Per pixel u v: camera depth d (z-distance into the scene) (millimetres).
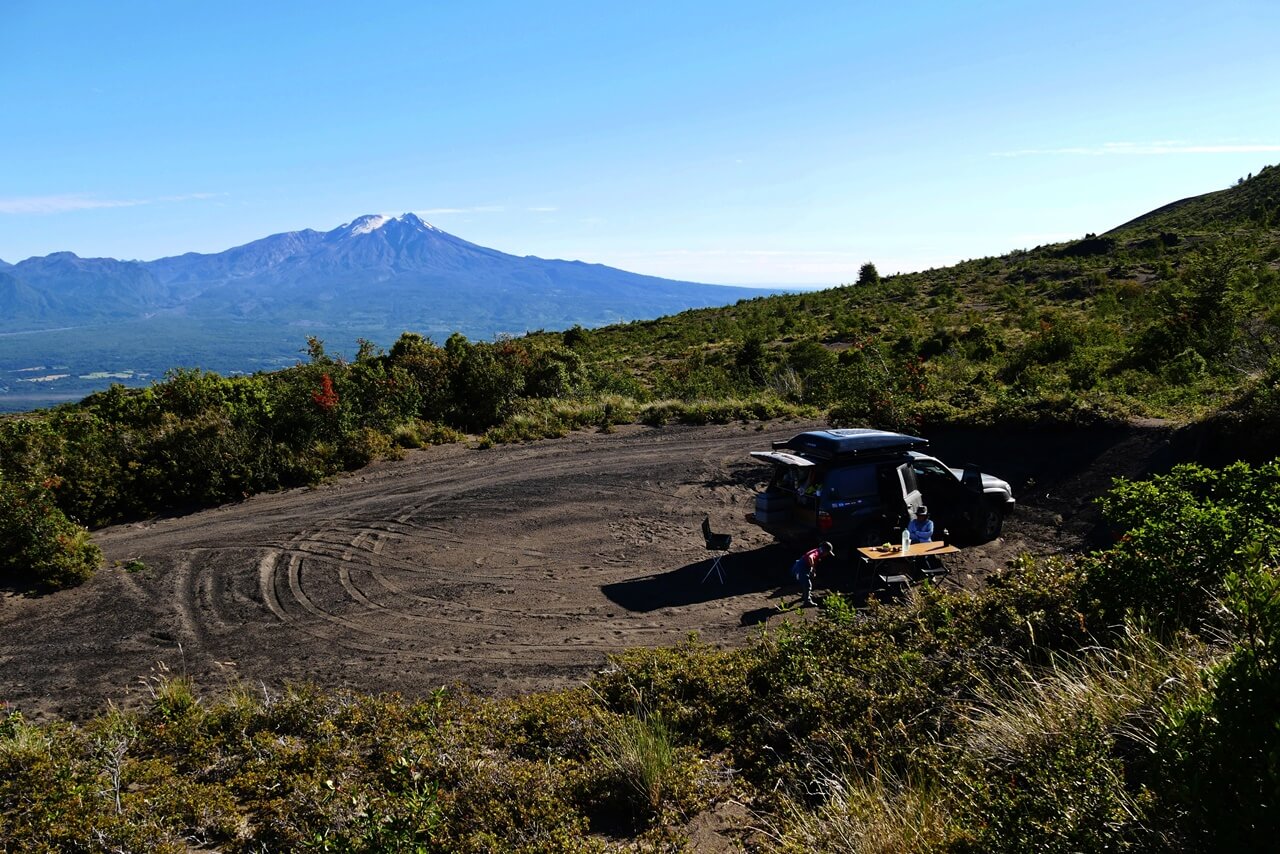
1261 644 3180
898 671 6141
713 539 10367
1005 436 14797
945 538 11281
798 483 10773
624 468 17047
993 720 4926
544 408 23109
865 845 4086
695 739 6121
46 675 8422
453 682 7938
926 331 40438
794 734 5801
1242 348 18594
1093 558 6438
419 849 4305
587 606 10023
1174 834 3137
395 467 17828
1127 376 19844
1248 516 5449
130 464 15242
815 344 32531
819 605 9492
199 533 13516
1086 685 4840
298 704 6926
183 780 5762
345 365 22703
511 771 5414
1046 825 3320
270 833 5020
